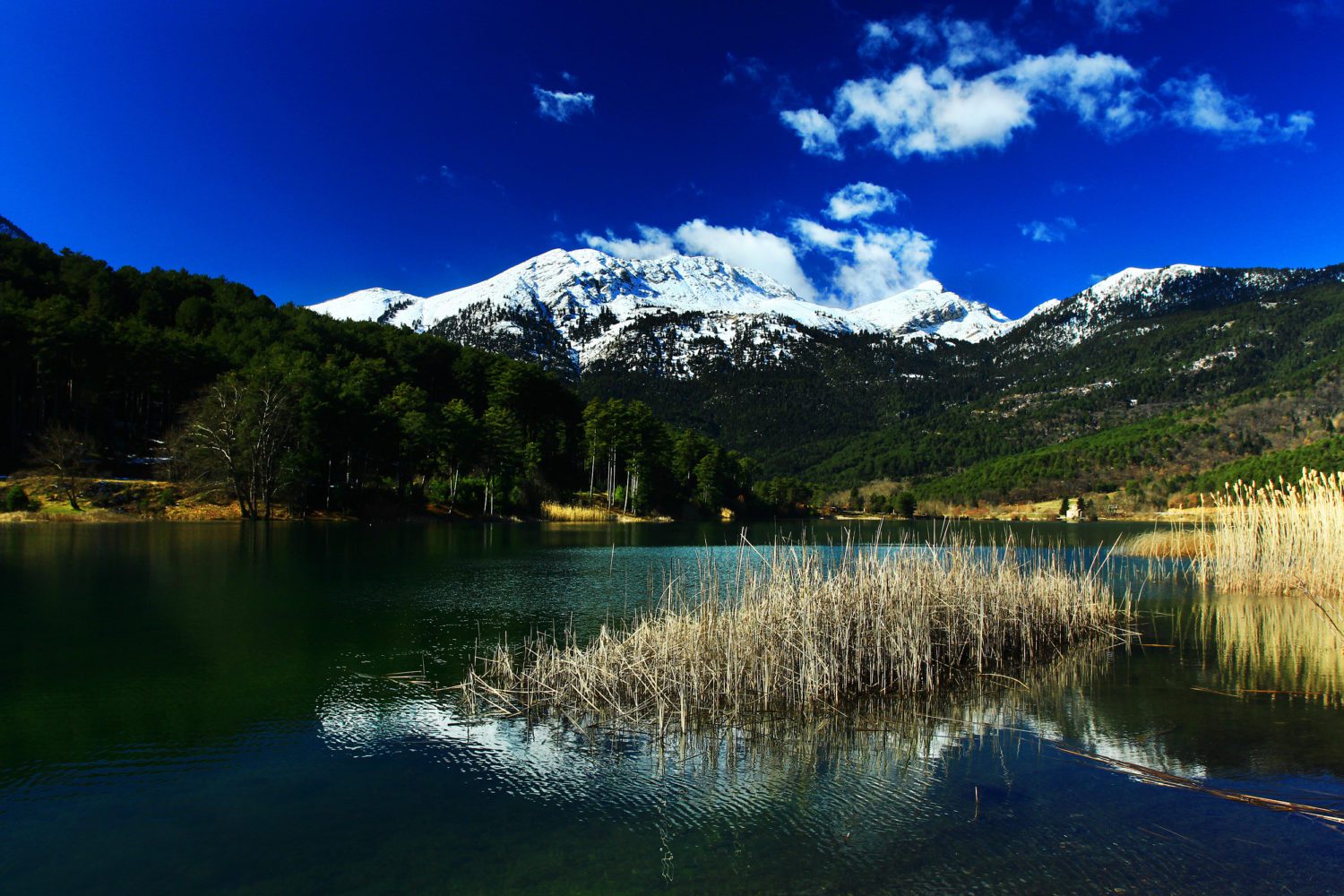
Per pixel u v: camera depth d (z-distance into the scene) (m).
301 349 103.44
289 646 18.47
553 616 23.02
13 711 13.39
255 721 12.91
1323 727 12.90
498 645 18.56
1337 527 24.47
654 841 8.87
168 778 10.62
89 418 81.38
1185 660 17.70
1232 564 28.47
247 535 50.44
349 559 38.00
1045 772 10.90
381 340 131.25
